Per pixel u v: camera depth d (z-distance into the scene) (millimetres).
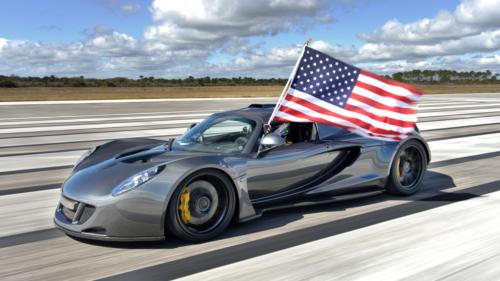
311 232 4000
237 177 3963
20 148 9773
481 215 4410
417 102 5152
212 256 3461
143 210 3502
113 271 3211
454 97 36844
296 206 4441
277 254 3477
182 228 3660
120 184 3600
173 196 3611
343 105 4949
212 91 55250
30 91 54094
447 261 3275
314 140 4836
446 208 4699
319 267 3207
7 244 3791
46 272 3211
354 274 3072
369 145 5008
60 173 6957
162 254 3516
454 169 6922
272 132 4594
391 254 3430
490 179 6156
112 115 18984
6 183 6250
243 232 4027
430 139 10711
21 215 4668
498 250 3467
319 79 4977
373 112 5027
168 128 13617
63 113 20359
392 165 5141
